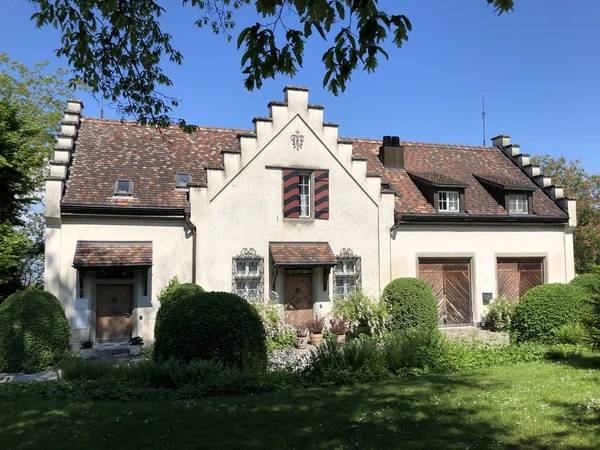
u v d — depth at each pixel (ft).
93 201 51.44
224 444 19.93
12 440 20.61
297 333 52.21
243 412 24.14
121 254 51.03
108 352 47.73
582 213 91.71
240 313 33.09
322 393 27.99
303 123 58.70
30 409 25.41
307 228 57.93
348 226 59.62
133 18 23.73
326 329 55.57
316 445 19.76
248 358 32.27
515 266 67.97
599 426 21.16
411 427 21.59
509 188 66.95
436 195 64.64
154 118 28.17
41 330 41.16
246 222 55.62
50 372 40.16
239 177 55.77
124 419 23.25
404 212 62.23
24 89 96.84
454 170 73.61
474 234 65.92
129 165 57.21
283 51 16.11
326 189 58.95
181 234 54.44
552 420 22.17
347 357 33.63
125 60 26.00
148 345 49.11
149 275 52.90
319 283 58.03
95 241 51.67
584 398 25.55
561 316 42.83
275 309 51.57
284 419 23.04
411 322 52.95
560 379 30.22
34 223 88.63
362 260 59.82
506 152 80.74
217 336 31.94
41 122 95.25
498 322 63.36
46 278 49.80
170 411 24.57
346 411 24.21
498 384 29.40
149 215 53.01
